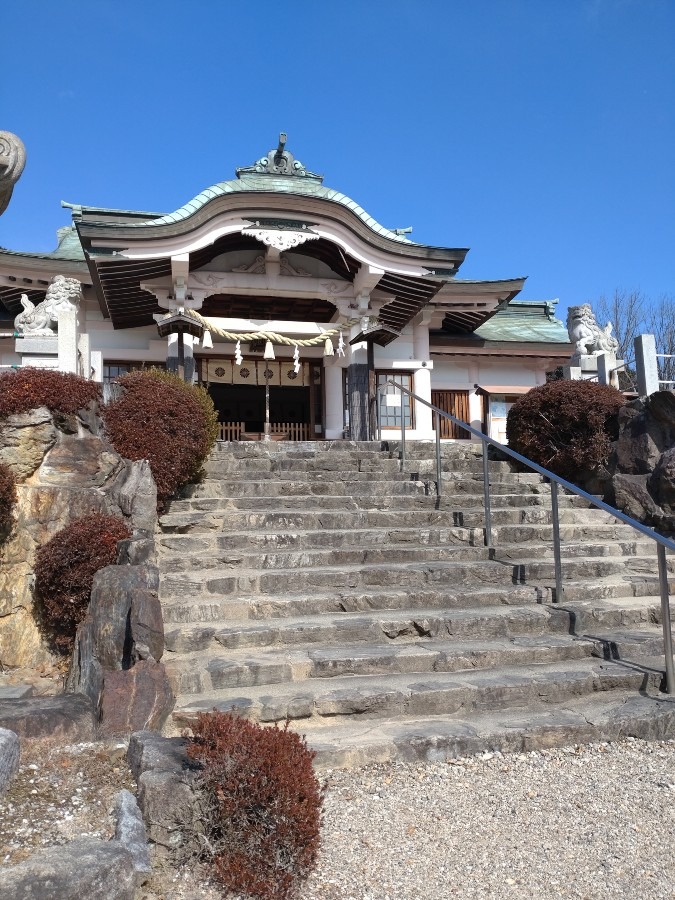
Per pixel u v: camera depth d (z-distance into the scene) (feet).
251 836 9.12
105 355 46.11
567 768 12.83
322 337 42.65
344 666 15.64
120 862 8.18
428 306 49.93
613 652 17.44
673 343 94.48
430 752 13.03
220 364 49.88
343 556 21.38
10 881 7.54
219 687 14.74
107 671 13.58
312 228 41.06
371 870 9.57
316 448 32.76
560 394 30.35
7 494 18.72
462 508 26.17
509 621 18.20
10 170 17.60
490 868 9.67
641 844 10.34
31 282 44.50
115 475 21.68
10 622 18.38
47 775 10.84
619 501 27.45
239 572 19.95
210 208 38.93
